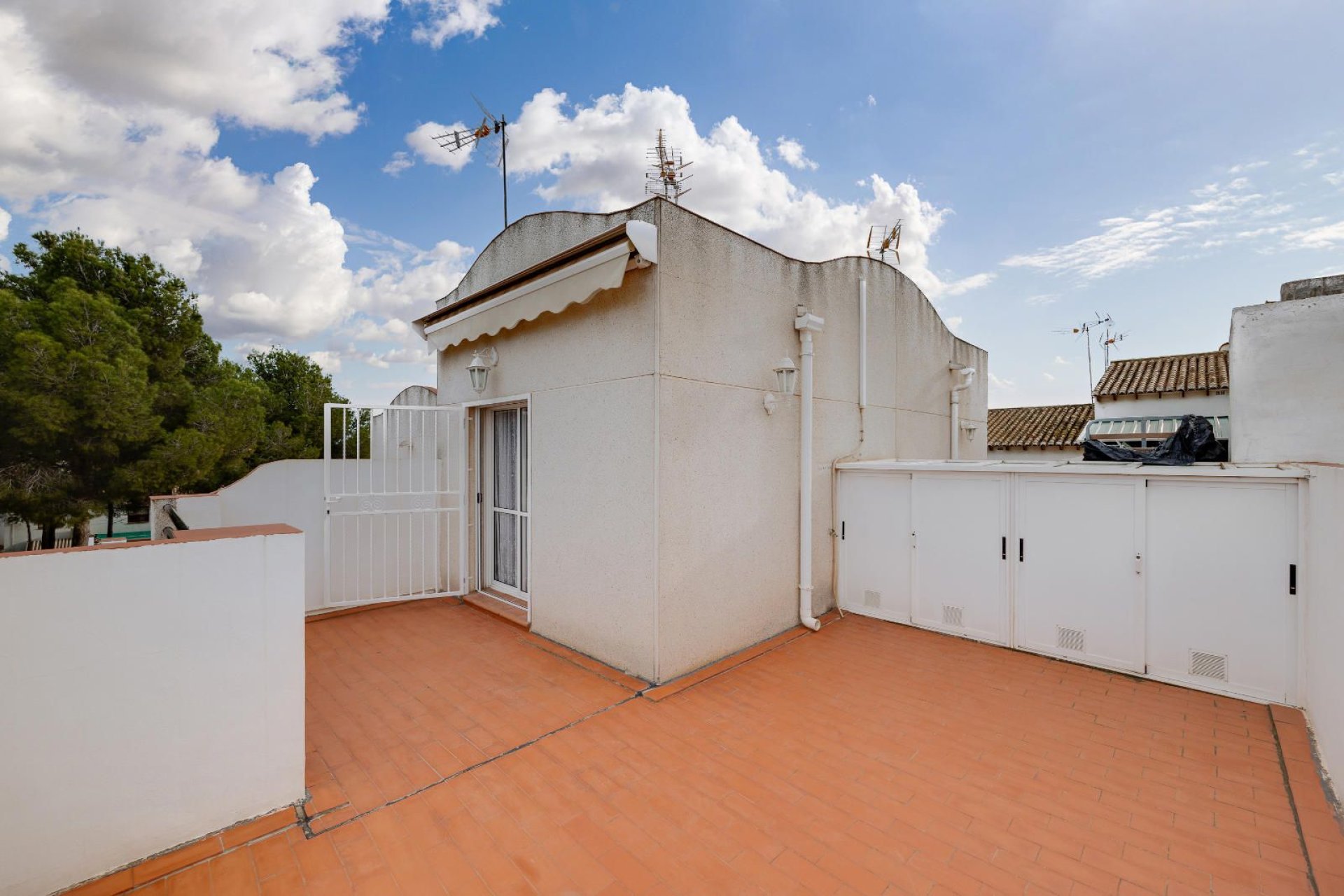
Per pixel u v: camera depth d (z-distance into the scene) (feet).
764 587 21.33
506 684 17.33
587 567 19.51
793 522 22.76
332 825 10.48
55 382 44.50
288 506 24.68
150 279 57.62
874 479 24.53
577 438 19.90
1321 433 23.21
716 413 19.02
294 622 10.94
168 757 9.52
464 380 26.71
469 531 26.99
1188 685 17.21
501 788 11.82
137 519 65.51
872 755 13.25
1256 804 11.28
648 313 17.12
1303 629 15.44
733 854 9.82
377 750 13.35
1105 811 11.07
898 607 23.79
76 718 8.65
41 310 45.91
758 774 12.42
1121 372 58.95
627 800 11.41
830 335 24.99
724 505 19.45
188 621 9.70
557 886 9.04
